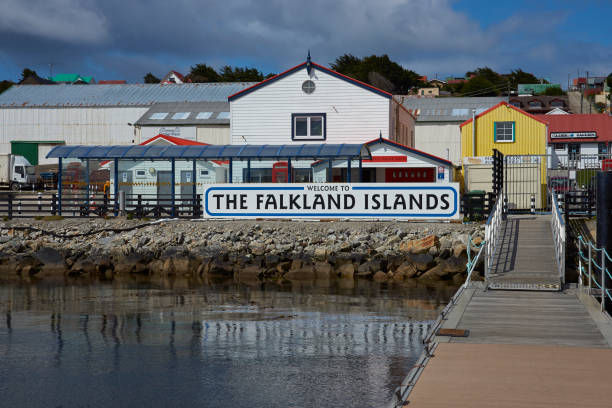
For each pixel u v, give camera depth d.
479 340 12.61
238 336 16.81
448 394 9.38
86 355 14.84
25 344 15.98
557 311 15.44
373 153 40.22
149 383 12.59
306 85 44.91
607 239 19.05
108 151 35.22
